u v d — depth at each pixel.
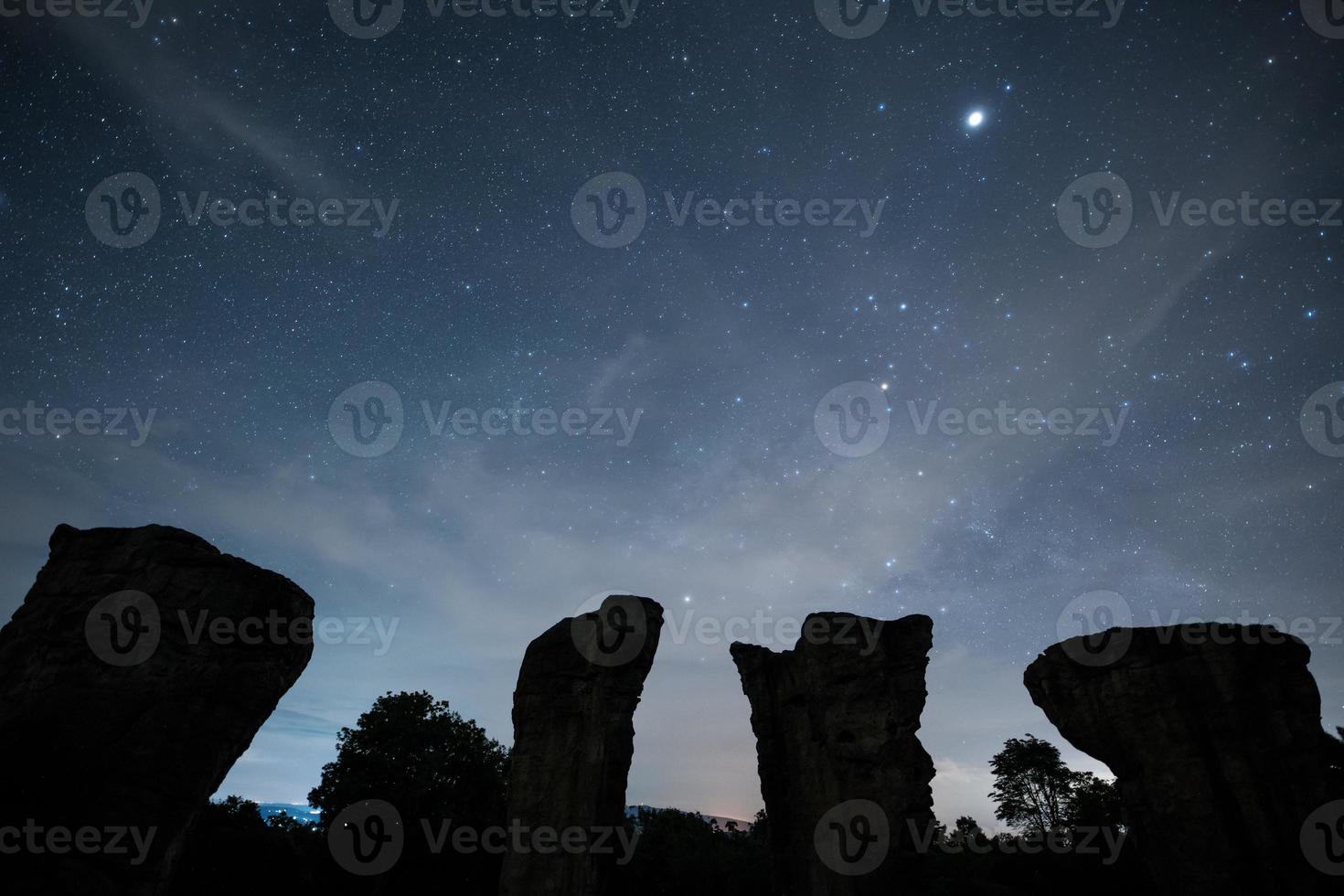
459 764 44.94
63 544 24.39
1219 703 24.48
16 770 19.52
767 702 32.00
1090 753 26.75
